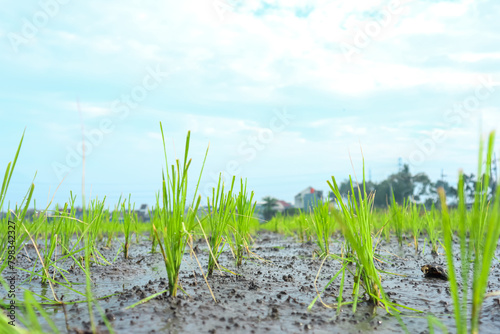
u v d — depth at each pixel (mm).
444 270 3201
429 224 4938
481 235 1567
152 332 1820
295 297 2541
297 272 3496
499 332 1850
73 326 1904
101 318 2031
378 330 1899
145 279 3215
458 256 4477
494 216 1205
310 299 2494
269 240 6945
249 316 2096
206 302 2357
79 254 4312
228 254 4816
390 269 3645
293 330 1882
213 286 2844
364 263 2031
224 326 1922
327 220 4254
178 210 2391
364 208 2328
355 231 2373
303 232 6344
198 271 3539
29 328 1820
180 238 2426
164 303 2295
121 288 2836
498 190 1197
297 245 5816
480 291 1263
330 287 2842
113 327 1886
